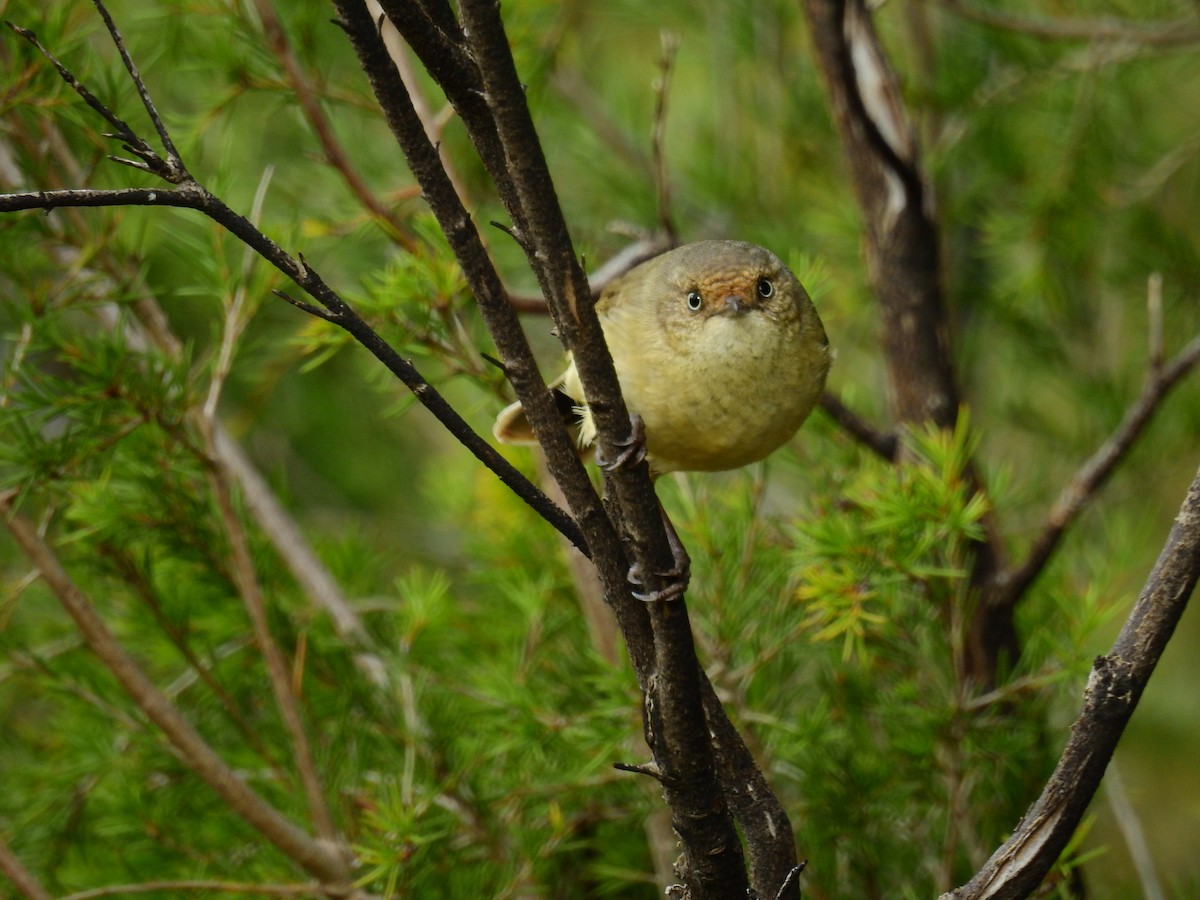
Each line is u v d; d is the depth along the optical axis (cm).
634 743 742
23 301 749
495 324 447
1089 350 1027
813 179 1057
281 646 791
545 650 831
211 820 766
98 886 736
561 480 461
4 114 667
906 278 829
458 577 1088
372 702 788
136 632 820
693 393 669
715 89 1112
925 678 743
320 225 772
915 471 677
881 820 734
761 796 516
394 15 400
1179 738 1091
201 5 772
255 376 1005
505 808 757
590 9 1042
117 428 701
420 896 716
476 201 919
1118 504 969
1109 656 473
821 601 641
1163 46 939
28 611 855
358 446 1188
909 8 1039
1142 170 1005
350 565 909
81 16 795
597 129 1060
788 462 843
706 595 748
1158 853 1052
